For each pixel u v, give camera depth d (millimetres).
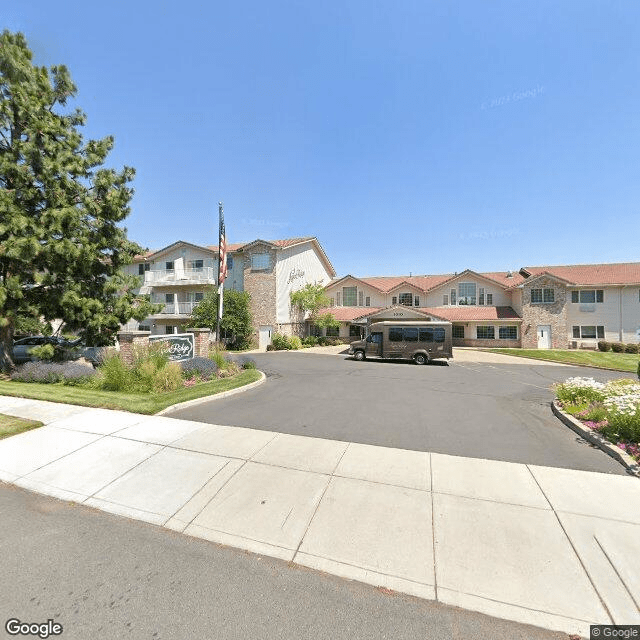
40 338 17828
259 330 31438
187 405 8867
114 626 2674
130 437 6449
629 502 4395
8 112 12383
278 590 3080
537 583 3123
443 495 4551
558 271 32969
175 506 4398
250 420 7738
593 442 6523
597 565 3322
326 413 8531
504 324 31516
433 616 2824
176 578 3207
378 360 23000
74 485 4887
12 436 6461
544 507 4270
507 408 9469
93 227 14172
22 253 11312
